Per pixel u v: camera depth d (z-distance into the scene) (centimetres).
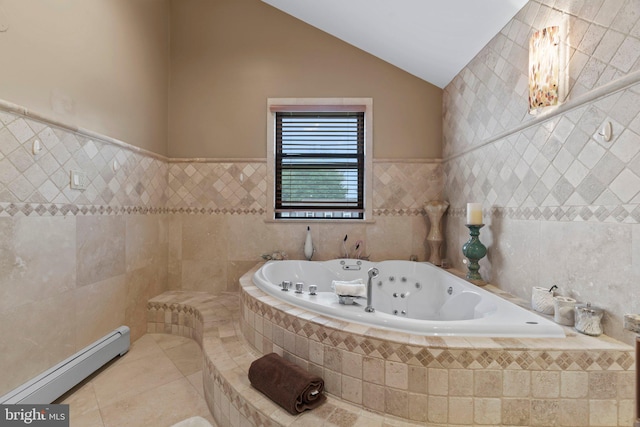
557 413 117
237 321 223
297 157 309
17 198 152
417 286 259
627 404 116
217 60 299
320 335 139
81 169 191
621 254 121
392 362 123
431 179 298
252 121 299
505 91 194
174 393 180
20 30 154
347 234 298
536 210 167
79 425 152
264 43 299
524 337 126
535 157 168
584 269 138
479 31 207
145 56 260
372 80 298
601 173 129
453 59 247
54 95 173
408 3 209
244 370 157
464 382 118
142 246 257
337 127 308
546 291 152
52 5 171
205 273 298
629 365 115
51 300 171
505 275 194
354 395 130
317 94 298
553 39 148
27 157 157
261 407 127
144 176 259
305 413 125
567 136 146
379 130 299
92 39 201
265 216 298
